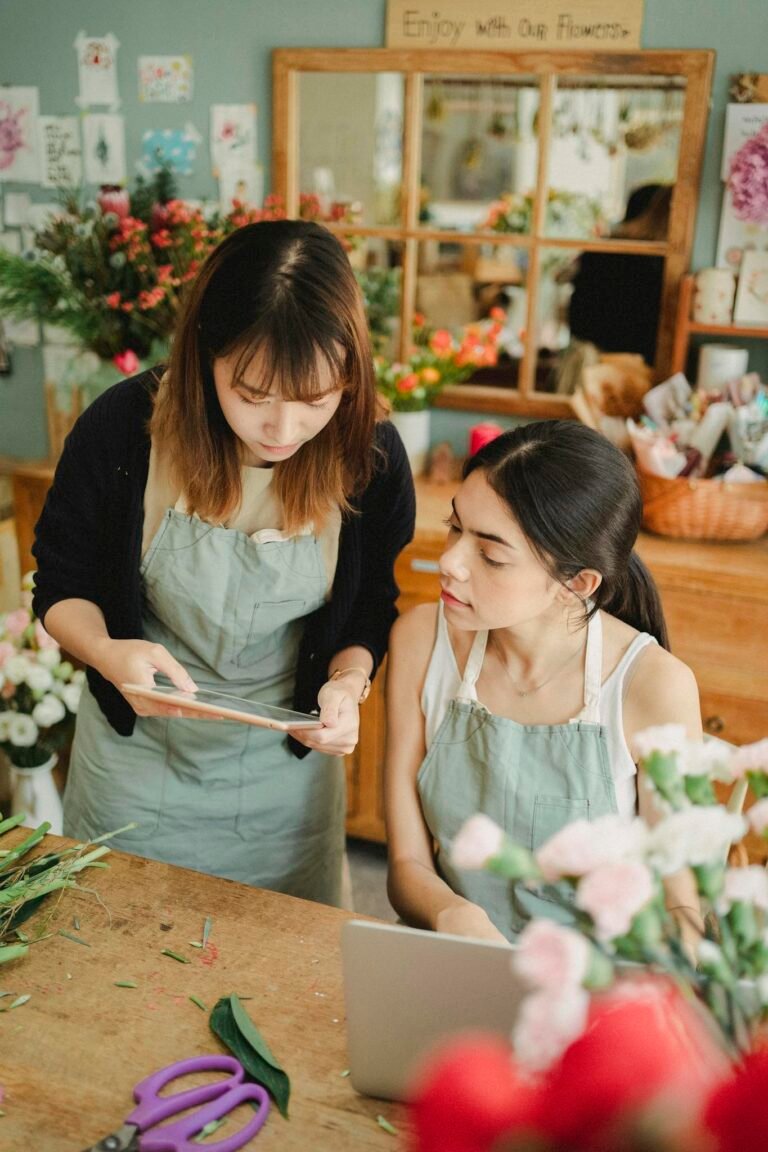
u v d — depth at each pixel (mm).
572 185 2428
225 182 2697
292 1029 970
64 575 1414
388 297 2635
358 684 1362
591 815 1230
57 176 2826
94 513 1385
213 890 1170
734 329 2332
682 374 2381
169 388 1262
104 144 2764
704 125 2303
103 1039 951
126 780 1498
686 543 2262
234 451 1308
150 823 1507
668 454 2244
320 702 1307
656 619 1321
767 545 2258
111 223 2535
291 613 1435
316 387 1113
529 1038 498
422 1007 828
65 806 1611
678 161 2338
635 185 2387
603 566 1160
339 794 1620
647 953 566
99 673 1422
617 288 2457
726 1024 573
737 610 2129
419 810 1324
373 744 2465
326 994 1016
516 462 1126
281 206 2557
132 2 2631
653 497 2266
